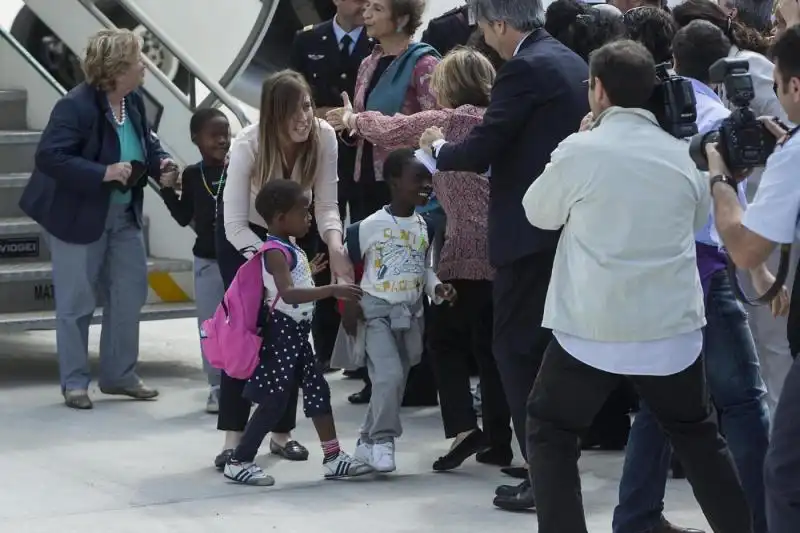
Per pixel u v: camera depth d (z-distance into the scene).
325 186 15.18
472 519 13.16
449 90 14.73
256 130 14.80
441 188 14.68
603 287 10.45
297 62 19.84
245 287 14.06
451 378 14.84
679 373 10.62
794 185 9.30
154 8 24.95
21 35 24.11
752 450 11.81
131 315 18.06
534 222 10.95
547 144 12.62
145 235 20.55
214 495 13.91
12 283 19.11
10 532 12.66
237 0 24.94
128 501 13.67
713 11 14.38
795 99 9.62
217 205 16.09
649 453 12.09
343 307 14.55
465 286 14.68
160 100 20.75
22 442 15.88
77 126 17.19
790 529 9.46
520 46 13.03
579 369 10.64
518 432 13.25
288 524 12.98
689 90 10.95
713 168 9.83
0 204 20.25
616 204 10.46
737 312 11.88
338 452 14.54
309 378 14.42
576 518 10.73
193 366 20.42
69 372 17.62
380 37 17.38
